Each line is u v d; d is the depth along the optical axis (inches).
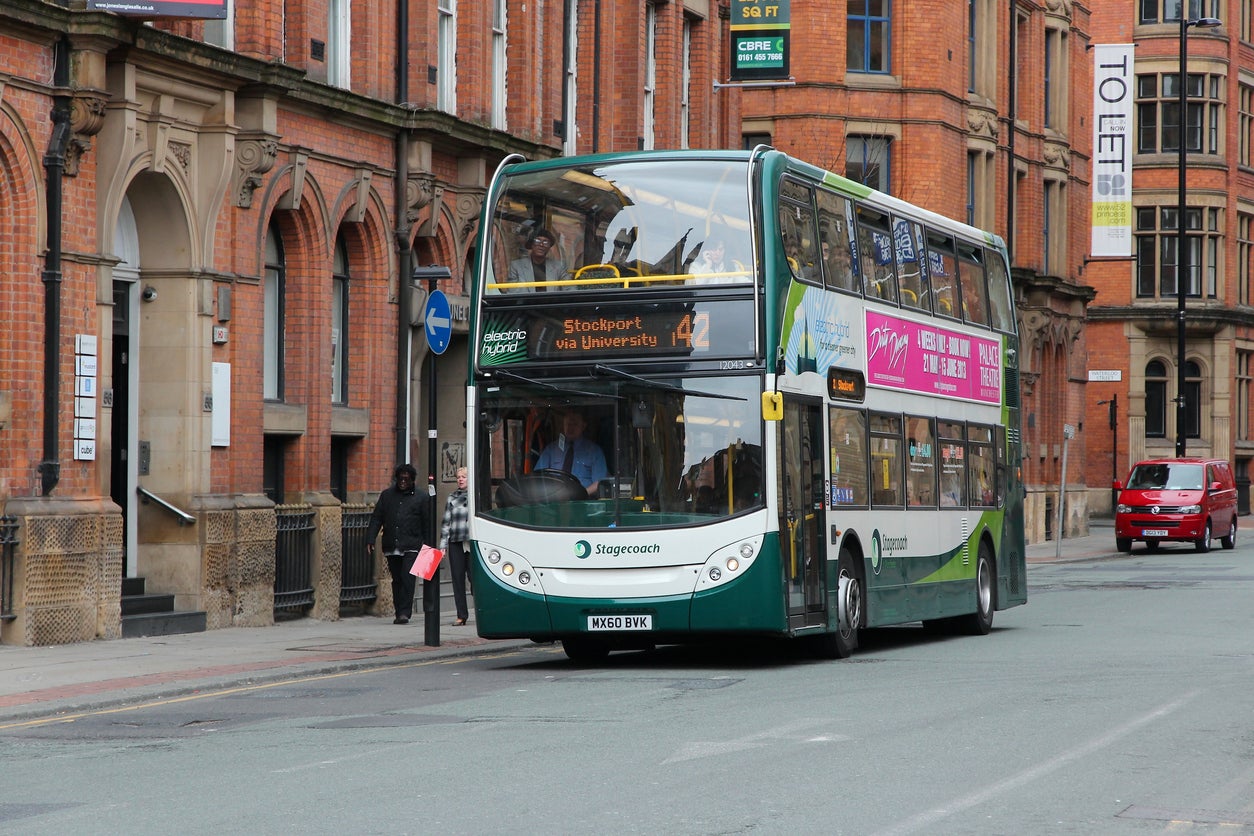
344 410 1520.7
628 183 1067.3
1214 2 4325.8
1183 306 3304.6
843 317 1152.2
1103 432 4244.6
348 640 1248.8
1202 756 696.4
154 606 1266.0
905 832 537.0
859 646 1280.8
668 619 1031.6
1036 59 3292.3
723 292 1040.2
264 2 1350.9
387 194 1572.3
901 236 1282.0
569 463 1052.5
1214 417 4308.6
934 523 1312.7
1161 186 4269.2
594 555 1039.6
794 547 1054.4
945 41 2847.0
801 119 2773.1
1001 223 3120.1
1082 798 601.3
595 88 2005.4
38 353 1144.2
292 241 1456.7
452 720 807.7
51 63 1155.9
